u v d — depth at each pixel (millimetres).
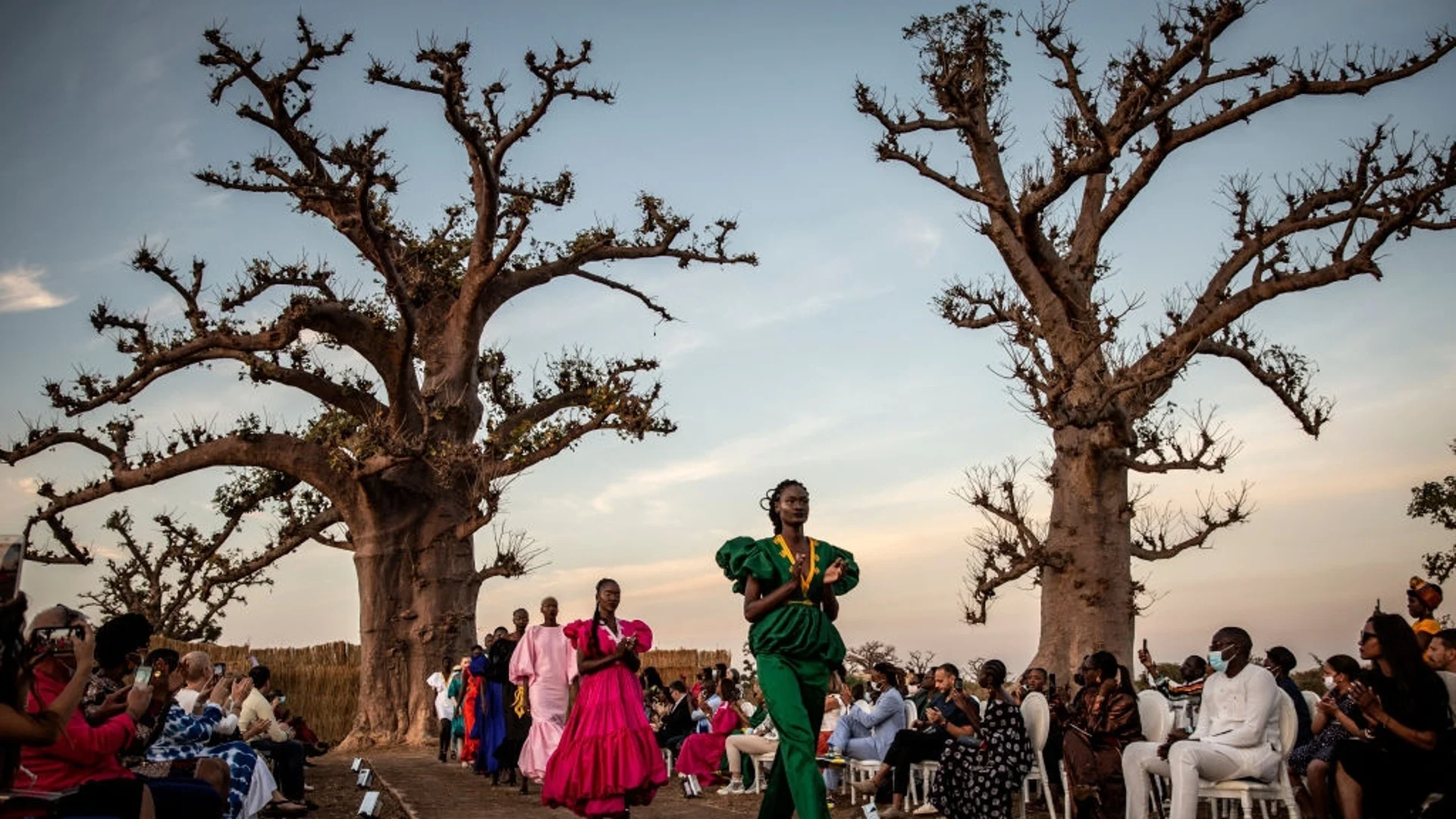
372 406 23641
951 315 17703
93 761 5848
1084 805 8914
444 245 25156
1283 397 17531
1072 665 15789
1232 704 7852
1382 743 6723
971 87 15922
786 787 6477
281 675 26906
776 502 6617
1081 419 14148
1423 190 13406
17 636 4879
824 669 6461
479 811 10922
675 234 25438
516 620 14227
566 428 22312
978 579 16562
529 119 22281
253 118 21328
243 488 27703
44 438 22844
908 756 10484
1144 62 13719
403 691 23125
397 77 21422
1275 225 15156
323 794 13156
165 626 30750
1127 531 16219
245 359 21734
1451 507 21547
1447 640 7414
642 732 8617
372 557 23484
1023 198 14820
